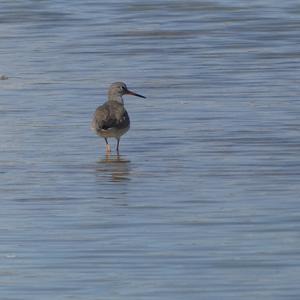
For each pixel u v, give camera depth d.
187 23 34.69
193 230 15.25
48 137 20.88
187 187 17.38
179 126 21.53
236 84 25.48
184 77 26.50
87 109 23.19
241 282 13.34
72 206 16.50
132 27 33.94
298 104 23.16
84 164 18.92
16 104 23.73
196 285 13.27
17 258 14.30
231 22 34.81
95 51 30.11
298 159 18.86
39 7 37.91
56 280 13.53
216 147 19.81
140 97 22.80
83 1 39.28
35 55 29.58
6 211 16.28
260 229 15.23
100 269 13.87
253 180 17.69
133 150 19.81
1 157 19.45
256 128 21.11
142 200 16.73
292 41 31.34
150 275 13.63
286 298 12.84
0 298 13.00
